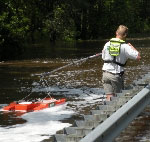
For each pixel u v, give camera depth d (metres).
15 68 17.12
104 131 5.08
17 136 6.46
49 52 26.67
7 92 10.80
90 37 48.69
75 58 21.72
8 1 24.69
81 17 47.25
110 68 7.37
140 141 5.93
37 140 6.21
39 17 38.50
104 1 51.03
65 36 42.16
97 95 10.18
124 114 5.92
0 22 23.95
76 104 9.06
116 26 53.31
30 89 11.27
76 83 12.30
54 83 12.39
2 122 7.48
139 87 7.90
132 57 7.23
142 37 49.03
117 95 7.40
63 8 41.97
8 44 25.08
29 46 33.41
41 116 7.92
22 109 8.53
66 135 5.09
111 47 7.31
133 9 58.28
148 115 7.66
